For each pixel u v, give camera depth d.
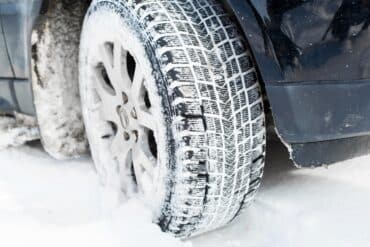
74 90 2.72
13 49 2.80
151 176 2.25
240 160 2.03
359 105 1.94
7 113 3.22
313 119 1.93
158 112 2.05
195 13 2.06
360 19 1.86
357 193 2.43
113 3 2.24
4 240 2.17
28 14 2.61
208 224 2.15
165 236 2.13
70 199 2.52
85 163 2.88
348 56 1.89
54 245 2.13
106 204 2.41
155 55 2.02
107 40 2.33
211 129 1.97
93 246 2.12
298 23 1.84
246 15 1.91
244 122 2.02
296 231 2.21
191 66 1.97
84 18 2.48
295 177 2.61
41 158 3.04
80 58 2.54
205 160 1.98
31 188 2.67
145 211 2.25
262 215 2.33
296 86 1.90
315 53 1.87
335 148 2.04
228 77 2.00
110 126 2.54
